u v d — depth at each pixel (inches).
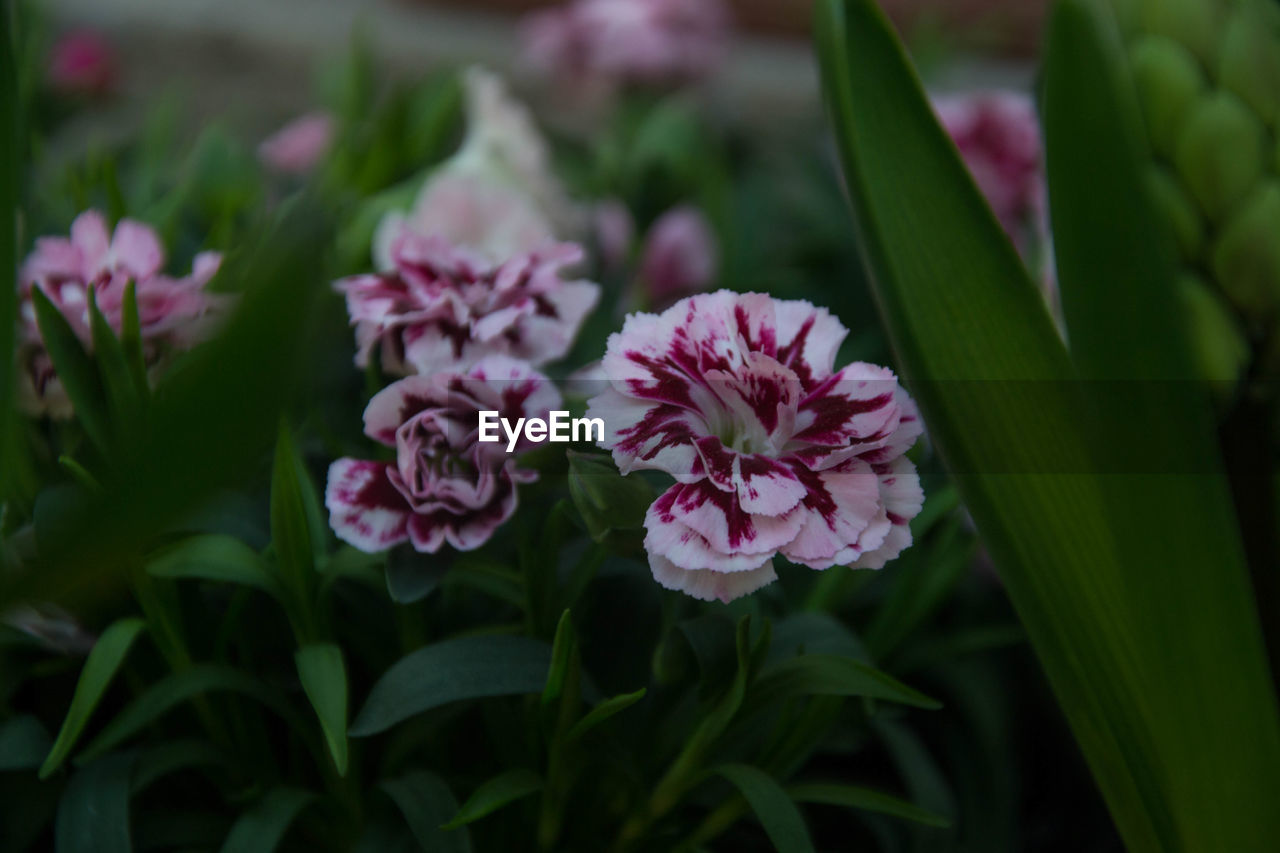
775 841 11.8
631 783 12.7
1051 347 11.1
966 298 11.1
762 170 29.2
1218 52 11.2
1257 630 11.2
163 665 13.3
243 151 22.1
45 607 12.2
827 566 11.1
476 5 43.5
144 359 12.8
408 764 13.6
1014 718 16.5
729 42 38.3
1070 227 10.8
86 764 12.6
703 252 22.4
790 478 11.1
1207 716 11.4
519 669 12.3
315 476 13.9
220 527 13.2
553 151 28.4
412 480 11.9
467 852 12.1
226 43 37.1
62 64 28.0
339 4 42.6
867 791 12.6
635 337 11.6
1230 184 11.2
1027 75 38.3
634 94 29.0
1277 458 11.7
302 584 12.6
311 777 13.6
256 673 13.3
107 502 8.6
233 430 8.6
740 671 11.8
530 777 12.5
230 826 13.3
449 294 12.7
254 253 12.9
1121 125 10.5
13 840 13.0
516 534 12.9
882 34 11.0
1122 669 11.6
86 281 13.3
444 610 13.5
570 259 13.1
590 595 13.6
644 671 13.4
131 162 23.6
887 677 11.9
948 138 11.0
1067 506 11.3
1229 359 11.4
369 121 21.0
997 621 16.5
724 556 11.0
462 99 19.7
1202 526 11.0
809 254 24.2
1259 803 11.5
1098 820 16.1
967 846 15.0
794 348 11.8
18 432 13.1
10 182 11.0
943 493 14.5
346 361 15.2
